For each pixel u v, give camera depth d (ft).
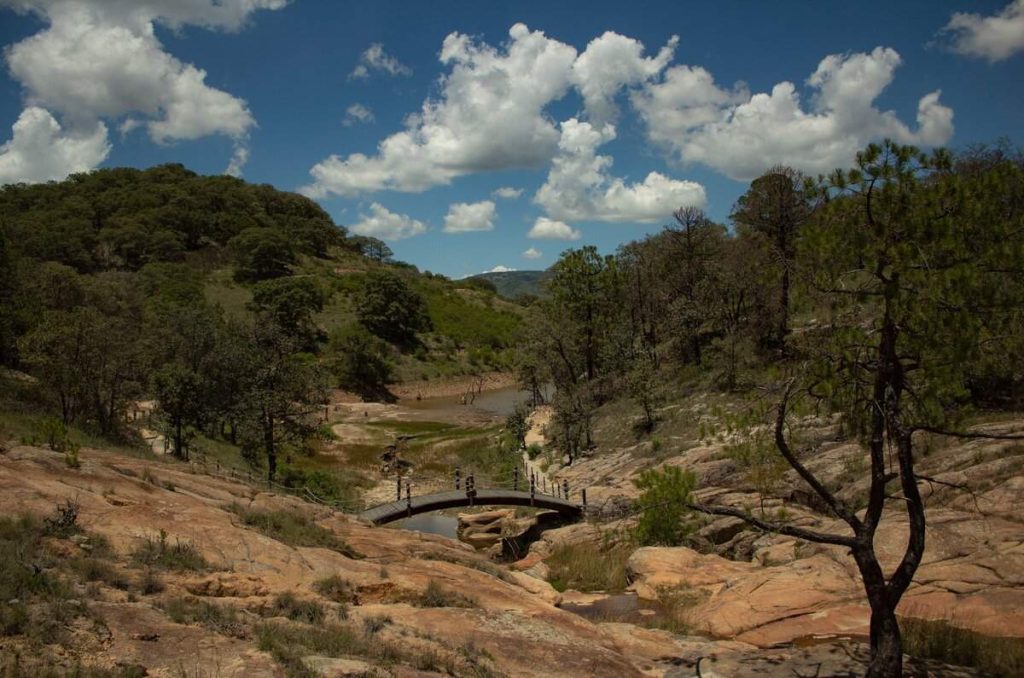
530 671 28.84
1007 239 26.99
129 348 118.32
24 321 135.95
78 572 27.48
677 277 177.68
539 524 92.22
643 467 100.63
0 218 173.37
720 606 43.06
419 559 45.93
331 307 389.60
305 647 25.44
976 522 44.47
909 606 38.37
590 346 187.01
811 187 30.22
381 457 149.59
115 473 44.86
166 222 466.70
